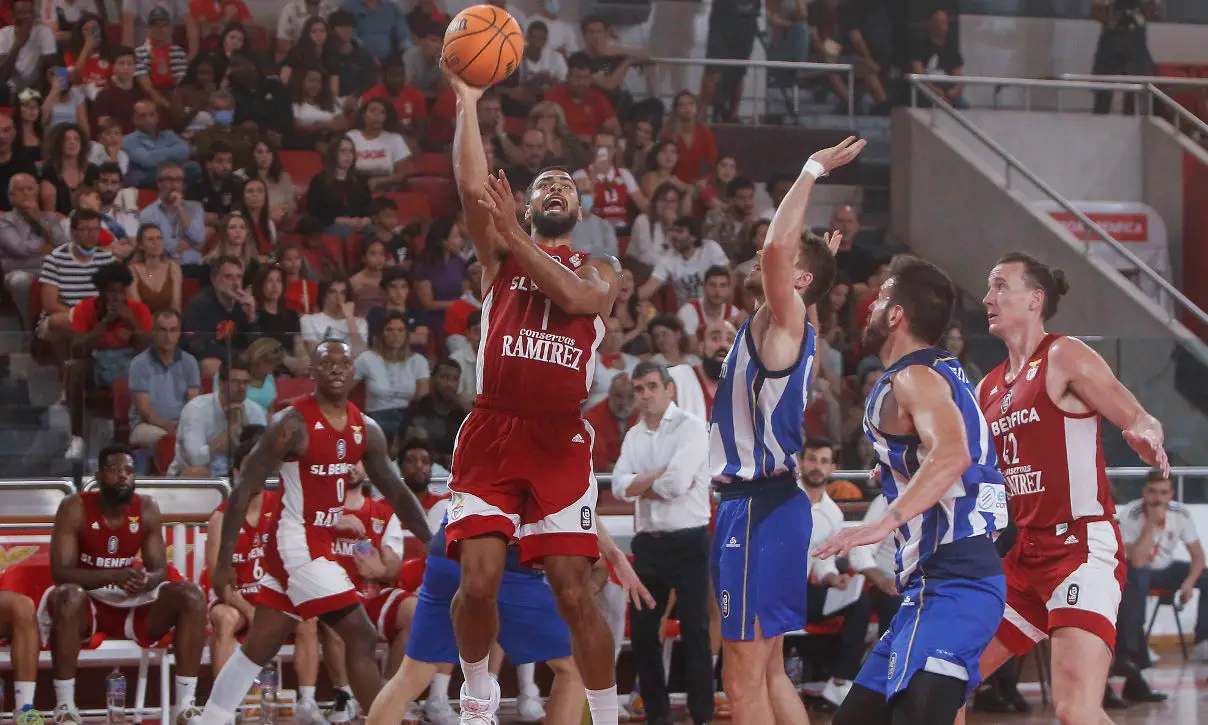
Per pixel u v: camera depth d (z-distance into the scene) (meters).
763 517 7.69
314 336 13.16
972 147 23.11
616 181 20.11
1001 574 6.38
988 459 6.49
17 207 17.58
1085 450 7.60
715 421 7.89
